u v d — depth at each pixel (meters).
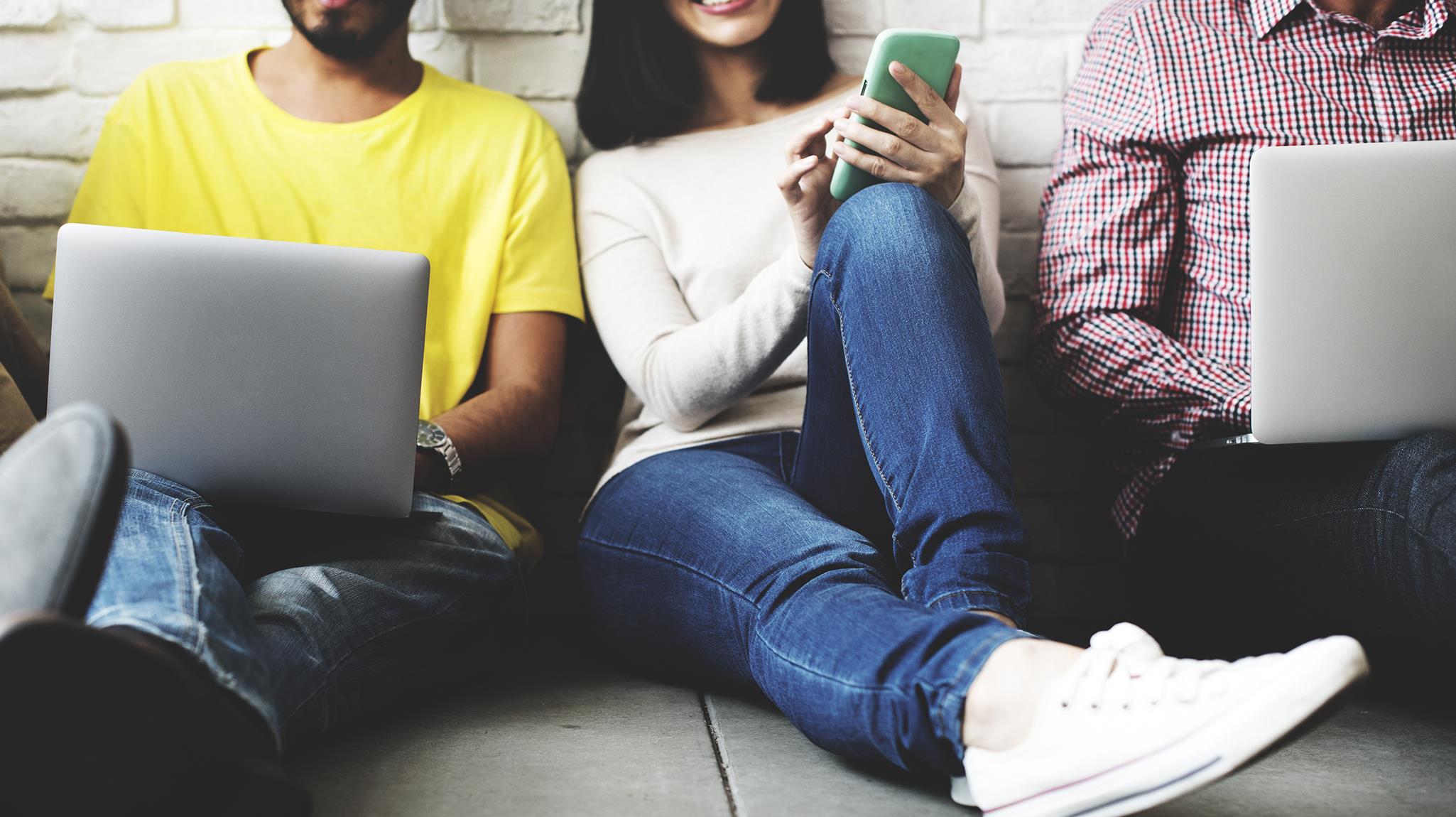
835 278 1.07
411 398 1.06
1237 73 1.53
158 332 1.03
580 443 1.80
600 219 1.62
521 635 1.38
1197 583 1.42
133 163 1.53
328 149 1.55
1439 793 0.92
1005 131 1.78
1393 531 1.12
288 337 1.04
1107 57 1.61
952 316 0.99
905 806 0.87
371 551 1.14
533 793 0.91
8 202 1.71
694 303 1.55
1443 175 1.13
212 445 1.04
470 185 1.59
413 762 1.00
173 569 0.83
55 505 0.60
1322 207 1.14
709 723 1.14
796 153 1.24
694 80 1.67
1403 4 1.54
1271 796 0.90
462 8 1.74
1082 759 0.74
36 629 0.54
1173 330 1.58
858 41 1.77
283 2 1.51
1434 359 1.14
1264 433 1.17
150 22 1.71
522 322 1.56
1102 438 1.73
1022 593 0.91
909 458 0.97
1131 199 1.55
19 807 0.59
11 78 1.70
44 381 1.32
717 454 1.33
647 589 1.22
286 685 0.93
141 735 0.60
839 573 0.97
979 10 1.77
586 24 1.76
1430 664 1.17
